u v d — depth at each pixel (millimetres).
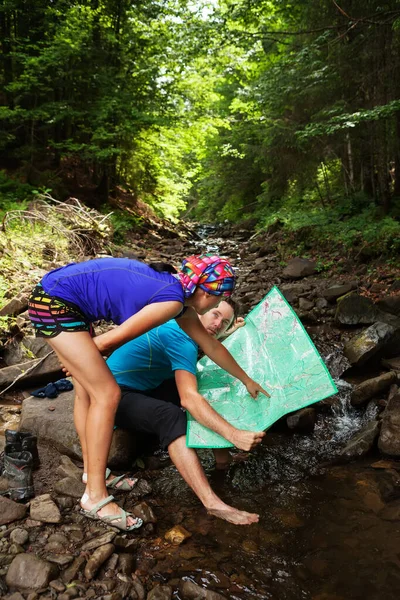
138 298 2188
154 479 2900
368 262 8602
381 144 10359
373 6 9328
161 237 15297
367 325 5555
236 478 2941
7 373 4012
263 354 3004
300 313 6023
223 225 22438
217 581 2102
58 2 14031
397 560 2230
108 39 14266
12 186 12477
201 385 2963
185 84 14594
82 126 14367
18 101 13977
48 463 2920
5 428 3344
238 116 19984
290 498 2729
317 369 2771
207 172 23359
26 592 1944
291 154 12969
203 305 2320
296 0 11117
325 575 2148
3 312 4750
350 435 3477
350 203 11836
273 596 2029
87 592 1964
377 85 9648
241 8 10641
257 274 9578
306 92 10719
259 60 13805
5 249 6320
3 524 2330
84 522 2396
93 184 16703
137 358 3031
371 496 2723
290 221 13000
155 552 2262
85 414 2609
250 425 2684
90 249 8414
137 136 15211
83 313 2287
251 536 2398
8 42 14484
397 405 3297
